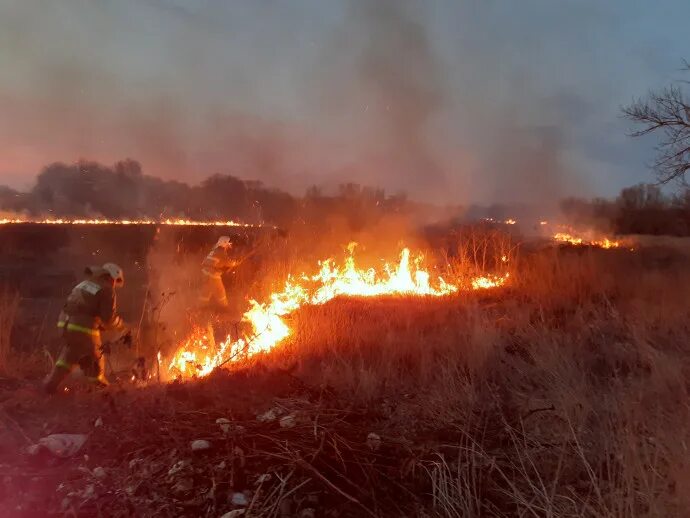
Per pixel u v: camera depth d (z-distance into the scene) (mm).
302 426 3932
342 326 6707
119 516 2879
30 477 3207
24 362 5992
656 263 12172
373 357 5758
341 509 3059
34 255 15891
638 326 6234
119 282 5391
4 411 4215
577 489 3178
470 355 5398
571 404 4008
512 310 7602
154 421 3930
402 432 4000
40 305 10016
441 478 3166
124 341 5555
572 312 7609
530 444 3727
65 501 2990
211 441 3625
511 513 3035
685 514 2689
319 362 5668
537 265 10391
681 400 3869
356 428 4004
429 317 7559
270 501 3035
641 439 3424
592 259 10539
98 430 3820
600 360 5457
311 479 3229
